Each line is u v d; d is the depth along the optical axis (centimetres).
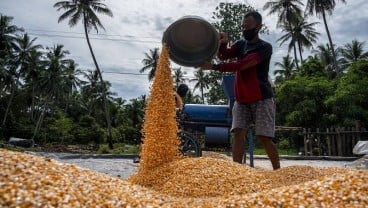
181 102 686
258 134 477
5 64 5025
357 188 253
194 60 437
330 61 4559
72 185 248
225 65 448
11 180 229
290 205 242
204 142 745
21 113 5656
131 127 5241
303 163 1120
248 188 371
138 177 436
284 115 2988
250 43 475
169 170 420
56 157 1250
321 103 2773
